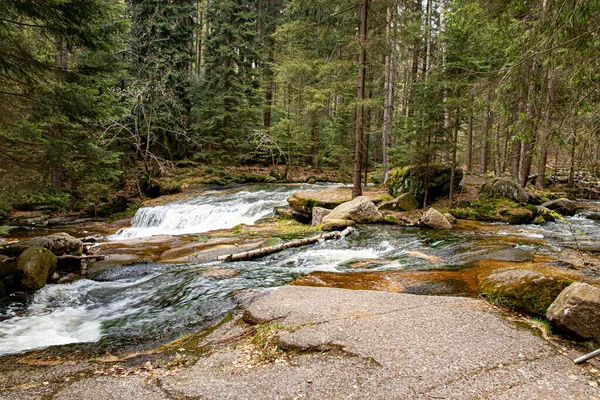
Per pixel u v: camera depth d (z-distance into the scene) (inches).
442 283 272.1
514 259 335.0
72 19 338.6
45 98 339.3
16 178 346.0
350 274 310.0
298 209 629.9
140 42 948.6
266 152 1248.8
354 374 140.4
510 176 909.2
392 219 548.7
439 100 581.9
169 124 1038.4
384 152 842.2
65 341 222.8
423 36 849.5
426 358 149.8
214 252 418.6
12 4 296.8
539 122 276.7
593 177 802.8
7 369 170.1
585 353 155.3
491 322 185.5
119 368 165.0
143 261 397.7
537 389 128.4
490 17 291.1
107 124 862.5
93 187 682.2
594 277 265.6
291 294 242.5
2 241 502.9
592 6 214.8
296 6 639.8
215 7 1103.0
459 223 549.3
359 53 603.5
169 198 818.8
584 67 243.8
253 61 1252.5
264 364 154.7
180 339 204.4
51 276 340.8
